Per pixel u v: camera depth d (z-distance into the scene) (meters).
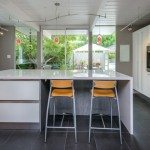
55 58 10.12
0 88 4.18
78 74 4.55
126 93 4.19
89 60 9.95
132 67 9.67
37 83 4.14
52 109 5.17
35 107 4.19
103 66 10.03
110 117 5.03
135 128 4.35
